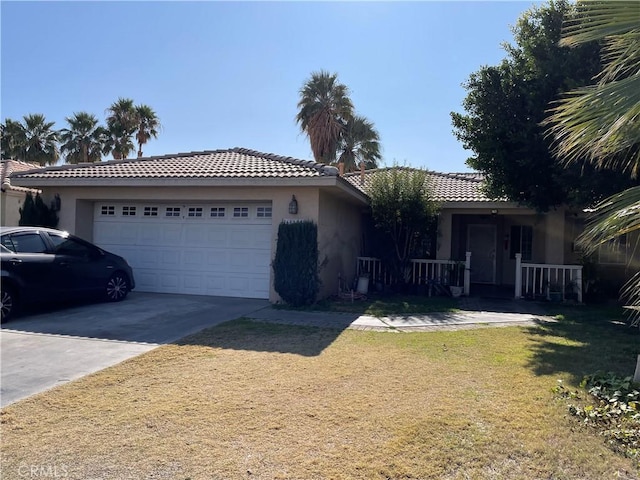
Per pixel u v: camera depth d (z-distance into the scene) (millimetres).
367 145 28047
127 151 30219
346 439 3846
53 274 9203
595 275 13453
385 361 6211
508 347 7164
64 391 4906
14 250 8711
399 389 5074
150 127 30828
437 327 8781
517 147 11023
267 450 3654
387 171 14844
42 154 29328
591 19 4227
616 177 9031
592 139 4266
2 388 5004
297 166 11484
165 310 9797
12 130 28750
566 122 4551
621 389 5000
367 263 14969
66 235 9859
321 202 11141
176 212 12328
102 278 10398
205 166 12258
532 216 17000
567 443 3803
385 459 3518
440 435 3922
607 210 4492
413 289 14312
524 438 3879
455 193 15297
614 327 9023
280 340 7305
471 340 7629
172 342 7039
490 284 17531
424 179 14156
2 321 8359
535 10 10961
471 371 5797
